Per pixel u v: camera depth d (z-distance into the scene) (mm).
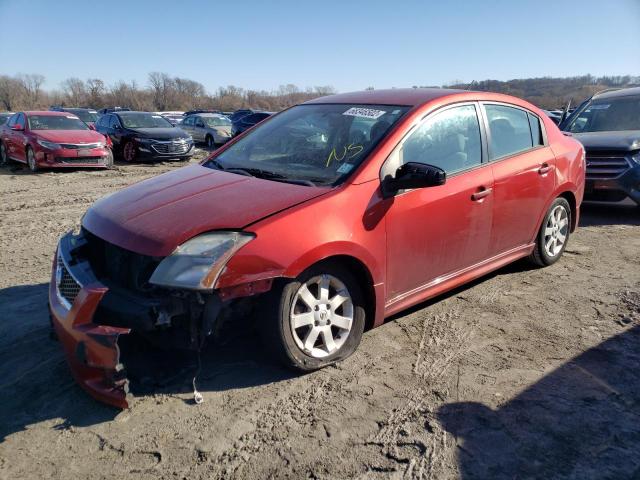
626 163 7289
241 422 2996
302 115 4543
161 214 3268
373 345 3840
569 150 5312
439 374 3459
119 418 3045
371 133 3861
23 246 6688
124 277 3176
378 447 2781
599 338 3930
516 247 4844
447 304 4562
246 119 21562
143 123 16969
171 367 3533
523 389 3281
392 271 3703
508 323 4191
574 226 5695
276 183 3605
